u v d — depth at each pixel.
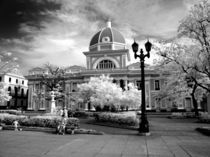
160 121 23.95
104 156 7.04
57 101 43.91
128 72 50.56
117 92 23.31
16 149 8.09
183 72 15.75
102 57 54.56
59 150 7.94
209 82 19.98
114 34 57.38
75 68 58.62
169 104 47.91
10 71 24.27
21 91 66.81
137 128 15.18
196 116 28.39
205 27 13.98
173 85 29.64
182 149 8.19
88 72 52.00
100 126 18.30
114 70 50.75
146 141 10.04
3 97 26.62
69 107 43.31
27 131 13.78
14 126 14.68
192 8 14.07
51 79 33.09
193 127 17.09
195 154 7.36
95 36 58.88
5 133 12.70
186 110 45.69
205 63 13.18
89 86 31.05
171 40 15.62
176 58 15.05
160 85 49.91
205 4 13.73
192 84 27.97
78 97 34.41
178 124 19.98
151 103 49.38
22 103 66.69
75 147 8.51
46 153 7.45
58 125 13.14
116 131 14.36
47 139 10.49
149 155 7.20
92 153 7.46
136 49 13.34
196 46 14.34
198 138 11.11
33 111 50.75
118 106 24.52
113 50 53.22
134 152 7.64
